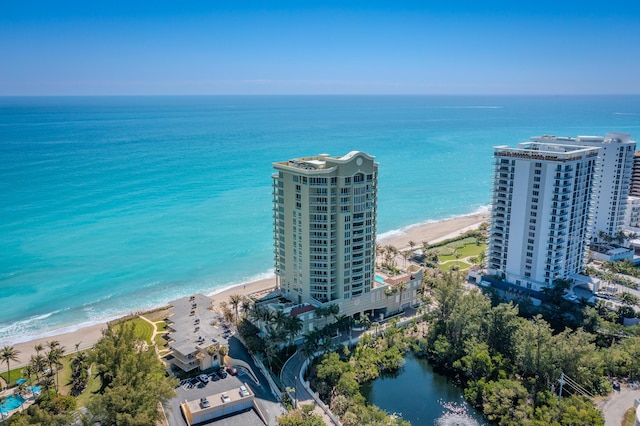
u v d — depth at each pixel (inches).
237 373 5359.3
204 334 5718.5
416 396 5221.5
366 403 5073.8
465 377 5487.2
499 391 4842.5
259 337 5890.8
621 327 6023.6
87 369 5393.7
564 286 6752.0
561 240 7101.4
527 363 5137.8
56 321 6943.9
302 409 4559.5
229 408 4512.8
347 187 6028.5
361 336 5969.5
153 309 7214.6
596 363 5039.4
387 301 6875.0
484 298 6117.1
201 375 5123.0
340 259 6220.5
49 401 4603.8
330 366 5241.1
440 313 6240.2
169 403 4630.9
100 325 6786.4
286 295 6761.8
